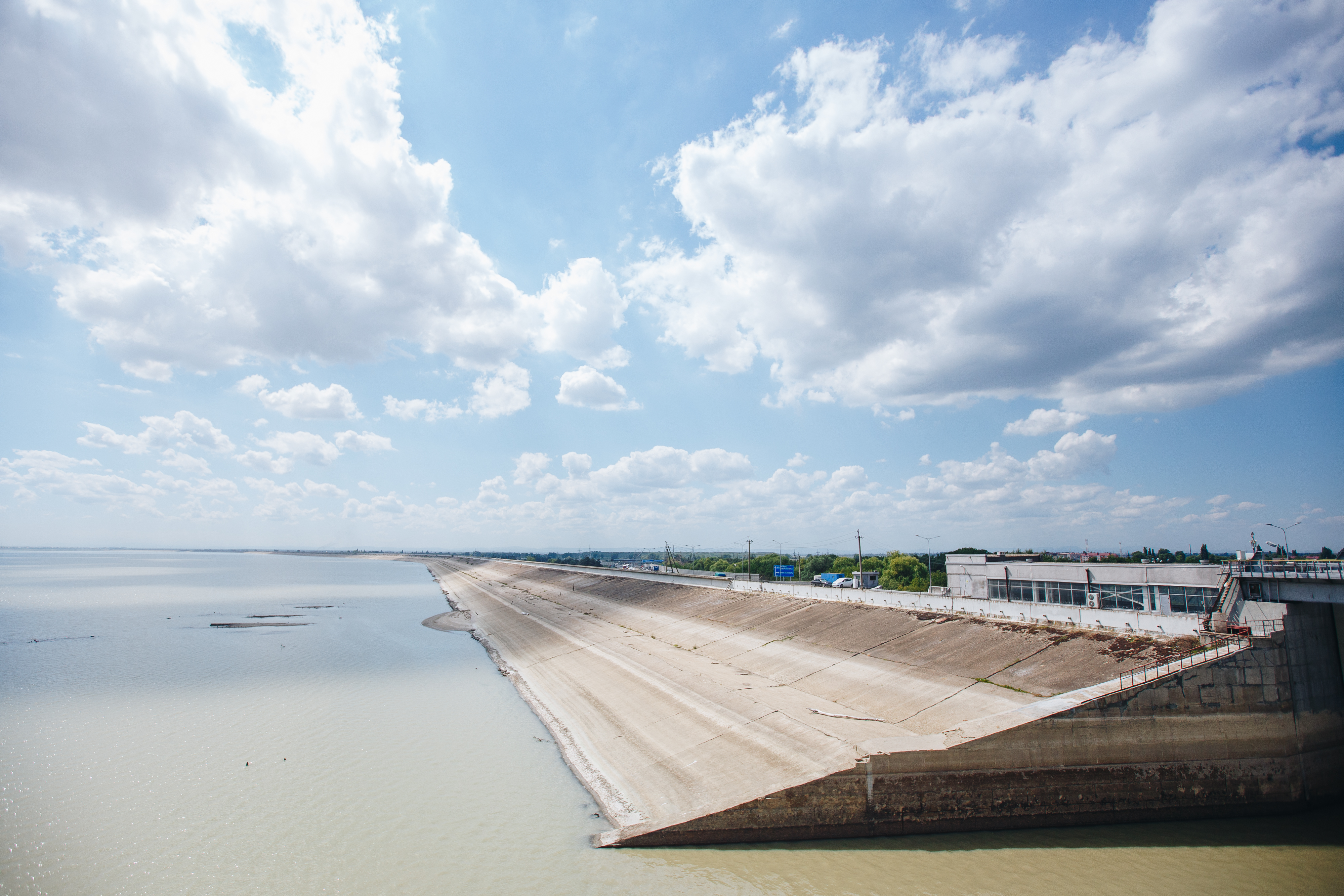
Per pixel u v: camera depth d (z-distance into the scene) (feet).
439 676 233.96
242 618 404.36
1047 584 191.83
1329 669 118.42
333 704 190.70
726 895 89.04
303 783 128.77
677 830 103.14
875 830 103.35
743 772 117.91
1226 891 86.99
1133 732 107.34
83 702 188.24
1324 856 96.22
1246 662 112.27
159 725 166.61
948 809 104.06
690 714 154.61
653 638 256.52
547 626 333.01
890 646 173.06
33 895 88.48
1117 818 105.60
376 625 380.58
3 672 229.04
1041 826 104.63
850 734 124.47
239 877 94.02
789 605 246.47
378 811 116.06
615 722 163.84
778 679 172.86
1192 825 105.40
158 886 91.50
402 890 90.94
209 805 118.11
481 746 153.07
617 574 518.78
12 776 130.93
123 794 122.83
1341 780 114.32
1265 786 109.50
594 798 123.24
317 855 100.32
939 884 89.71
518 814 115.55
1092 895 86.17
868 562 468.34
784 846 101.96
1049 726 105.91
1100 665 126.82
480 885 91.97
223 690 205.77
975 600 182.91
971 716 124.16
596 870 95.96
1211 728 109.29
